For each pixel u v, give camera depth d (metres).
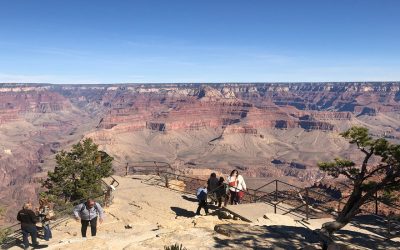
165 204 24.20
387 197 16.31
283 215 19.61
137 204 24.08
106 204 23.58
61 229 19.83
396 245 14.62
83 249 13.20
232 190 22.53
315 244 13.52
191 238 13.44
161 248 12.52
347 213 15.50
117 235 15.02
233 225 15.04
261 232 14.27
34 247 17.00
